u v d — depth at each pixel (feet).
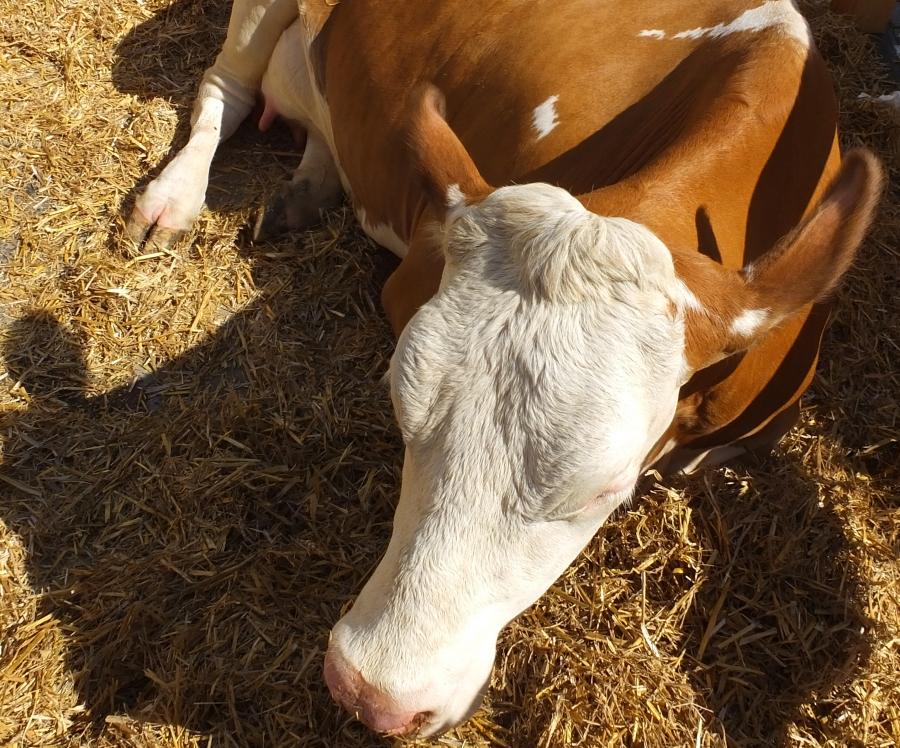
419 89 3.01
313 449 4.46
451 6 4.56
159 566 4.03
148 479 4.31
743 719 3.76
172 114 5.87
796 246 2.66
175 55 6.23
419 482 2.55
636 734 3.62
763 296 2.69
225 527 4.17
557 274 2.55
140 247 5.19
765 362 3.72
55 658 3.75
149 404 4.62
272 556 4.08
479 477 2.48
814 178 3.70
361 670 2.55
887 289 5.16
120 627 3.83
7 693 3.66
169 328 4.88
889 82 6.28
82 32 6.13
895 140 5.81
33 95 5.76
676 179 3.17
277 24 5.54
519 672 3.76
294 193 5.39
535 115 3.96
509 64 4.20
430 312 2.60
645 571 4.06
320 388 4.70
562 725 3.60
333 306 5.04
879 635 3.96
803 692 3.82
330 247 5.25
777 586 4.08
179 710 3.63
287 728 3.62
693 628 3.96
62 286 4.97
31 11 6.17
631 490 2.71
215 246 5.21
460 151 2.93
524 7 4.31
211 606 3.90
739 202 3.32
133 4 6.36
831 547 4.21
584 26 4.08
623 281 2.56
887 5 6.46
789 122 3.50
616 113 3.80
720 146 3.28
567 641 3.82
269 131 6.06
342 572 4.03
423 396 2.52
